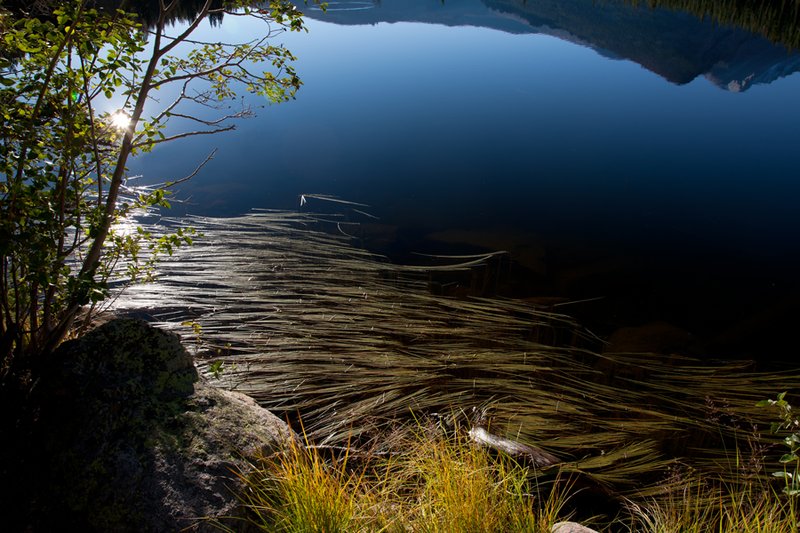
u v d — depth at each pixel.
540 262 7.28
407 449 3.96
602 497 3.85
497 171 10.05
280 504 2.95
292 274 6.43
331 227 8.00
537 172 10.05
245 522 2.81
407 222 8.28
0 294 3.70
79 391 3.07
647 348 5.67
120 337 3.31
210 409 3.23
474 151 10.88
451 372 5.00
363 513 2.93
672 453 4.29
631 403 4.80
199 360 4.91
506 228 8.17
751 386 4.97
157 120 3.91
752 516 3.24
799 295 6.56
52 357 3.29
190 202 8.55
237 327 5.45
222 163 10.05
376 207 8.71
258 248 7.02
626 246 7.76
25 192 3.39
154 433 2.96
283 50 4.26
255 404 3.51
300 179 9.56
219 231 7.39
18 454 2.92
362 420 4.41
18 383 3.44
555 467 3.99
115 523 2.67
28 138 3.42
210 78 4.28
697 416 4.67
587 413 4.58
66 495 2.74
